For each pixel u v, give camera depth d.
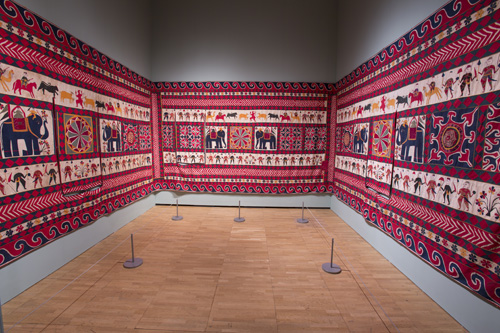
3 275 2.01
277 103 4.62
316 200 4.86
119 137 3.64
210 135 4.75
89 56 2.97
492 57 1.61
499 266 1.55
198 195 4.94
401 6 2.60
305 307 2.02
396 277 2.49
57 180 2.53
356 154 3.67
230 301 2.08
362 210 3.45
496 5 1.58
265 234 3.56
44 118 2.37
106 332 1.74
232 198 4.89
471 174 1.76
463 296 1.83
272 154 4.71
